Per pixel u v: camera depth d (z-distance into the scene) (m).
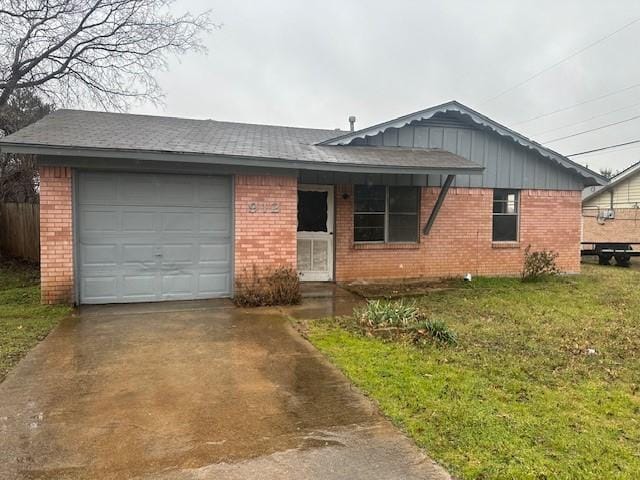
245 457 2.73
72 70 13.80
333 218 9.73
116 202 7.08
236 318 6.38
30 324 5.82
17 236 13.02
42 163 6.55
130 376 4.09
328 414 3.35
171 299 7.44
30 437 2.95
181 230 7.41
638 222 18.53
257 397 3.65
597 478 2.55
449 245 10.55
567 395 3.84
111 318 6.23
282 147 8.27
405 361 4.57
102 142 6.59
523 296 8.66
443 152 9.66
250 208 7.55
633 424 3.29
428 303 7.89
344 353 4.79
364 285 9.65
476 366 4.52
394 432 3.07
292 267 7.79
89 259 7.02
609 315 7.11
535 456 2.78
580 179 11.58
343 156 8.13
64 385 3.86
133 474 2.53
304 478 2.52
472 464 2.67
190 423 3.18
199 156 6.78
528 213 11.22
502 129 10.52
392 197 10.14
